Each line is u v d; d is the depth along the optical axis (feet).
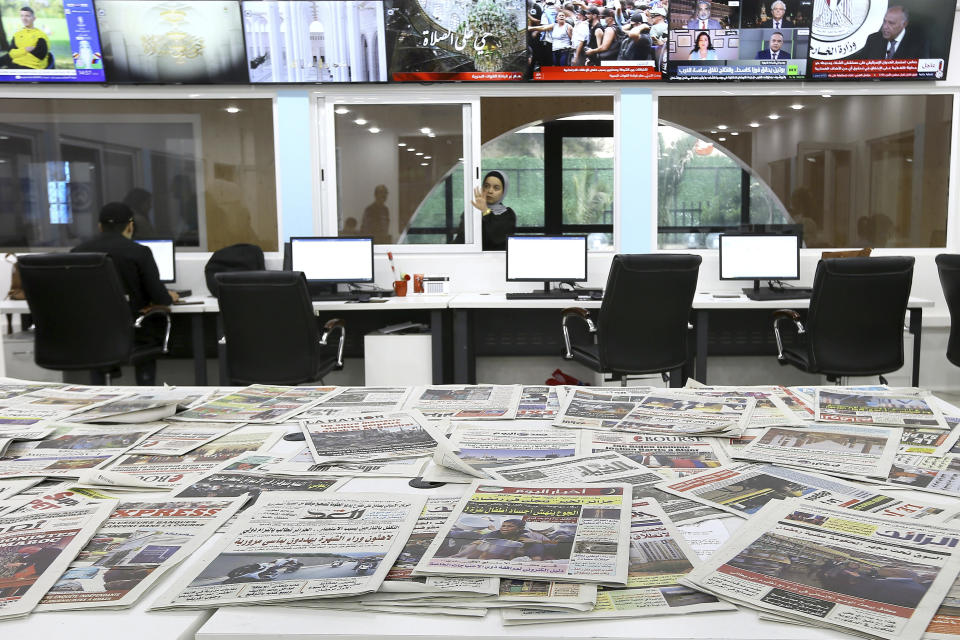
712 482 3.44
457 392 5.55
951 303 12.23
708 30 14.33
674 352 11.33
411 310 15.60
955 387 15.60
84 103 15.42
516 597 2.35
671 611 2.29
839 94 15.52
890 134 15.76
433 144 15.75
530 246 14.84
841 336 11.08
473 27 14.32
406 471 3.67
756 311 15.65
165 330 13.25
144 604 2.41
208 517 3.08
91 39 14.37
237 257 14.76
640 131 15.31
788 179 15.90
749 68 14.56
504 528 2.85
